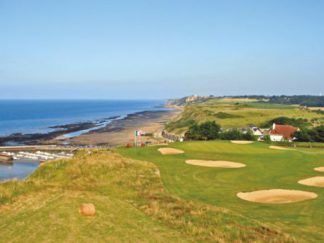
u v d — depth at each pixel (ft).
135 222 65.46
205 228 65.05
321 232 66.03
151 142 407.44
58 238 54.90
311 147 266.77
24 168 265.75
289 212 79.46
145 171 116.78
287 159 152.35
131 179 106.52
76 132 530.27
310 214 77.97
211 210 76.18
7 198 79.46
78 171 115.03
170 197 86.99
